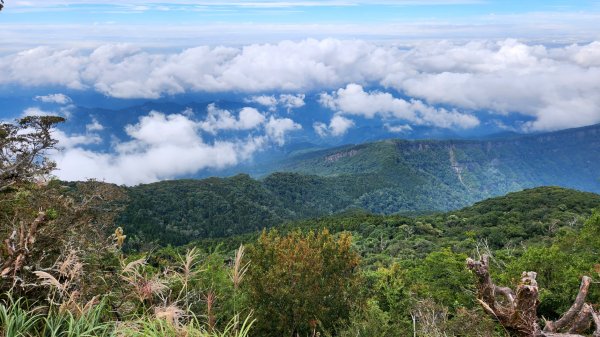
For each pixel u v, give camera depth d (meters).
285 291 9.72
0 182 8.08
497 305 3.52
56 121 10.03
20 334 2.93
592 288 14.07
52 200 7.91
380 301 13.59
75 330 3.04
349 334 8.95
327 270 11.21
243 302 7.41
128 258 5.51
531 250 19.53
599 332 3.33
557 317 17.38
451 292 20.31
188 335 3.17
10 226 4.60
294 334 10.51
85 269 4.44
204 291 5.21
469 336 7.58
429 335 7.77
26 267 3.58
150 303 3.93
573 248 21.91
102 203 10.77
